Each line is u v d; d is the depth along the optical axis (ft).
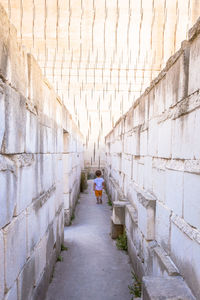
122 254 13.66
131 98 29.68
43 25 25.22
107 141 37.22
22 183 6.45
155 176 9.01
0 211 4.91
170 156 7.26
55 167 11.89
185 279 5.88
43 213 9.09
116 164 23.52
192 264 5.46
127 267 12.12
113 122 43.04
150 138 9.75
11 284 5.60
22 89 6.49
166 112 7.68
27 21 24.85
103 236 16.66
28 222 7.04
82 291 9.95
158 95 8.64
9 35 5.38
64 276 11.13
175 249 6.66
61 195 14.16
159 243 8.25
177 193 6.63
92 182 46.16
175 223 6.61
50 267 10.65
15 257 5.89
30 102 7.26
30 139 7.27
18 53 6.13
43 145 9.12
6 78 5.16
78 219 21.18
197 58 5.37
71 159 21.11
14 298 5.82
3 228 5.18
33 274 7.63
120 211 15.16
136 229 11.19
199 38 5.29
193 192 5.55
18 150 6.07
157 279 6.03
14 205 5.80
